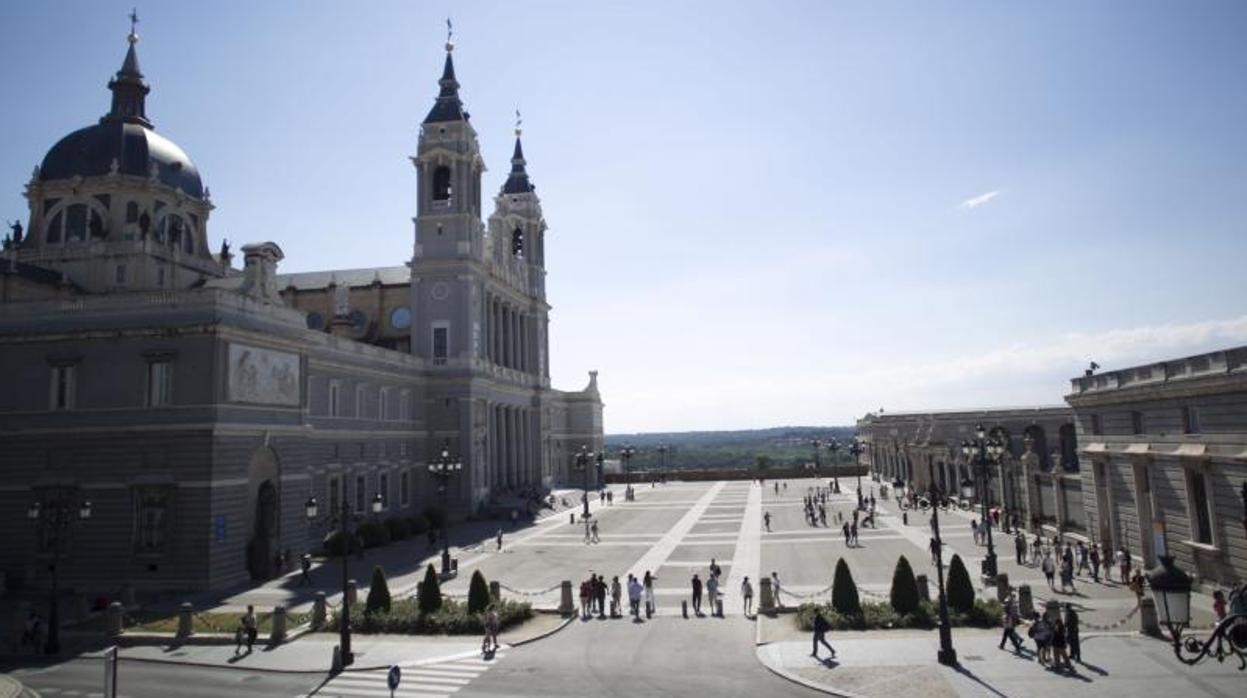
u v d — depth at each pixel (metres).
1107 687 27.95
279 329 60.06
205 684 31.58
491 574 55.53
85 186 78.62
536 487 118.81
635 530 79.19
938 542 32.19
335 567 60.16
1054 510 63.75
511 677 31.72
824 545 64.31
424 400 95.81
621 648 35.97
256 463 56.66
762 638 36.50
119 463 52.50
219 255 91.06
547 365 139.88
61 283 72.25
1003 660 31.75
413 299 99.56
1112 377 50.91
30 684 31.98
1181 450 42.44
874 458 151.25
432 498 94.75
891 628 37.53
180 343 52.81
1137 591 38.62
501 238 118.19
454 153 100.19
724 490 130.00
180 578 50.88
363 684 31.22
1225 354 38.91
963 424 107.00
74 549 52.09
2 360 54.50
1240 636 9.98
